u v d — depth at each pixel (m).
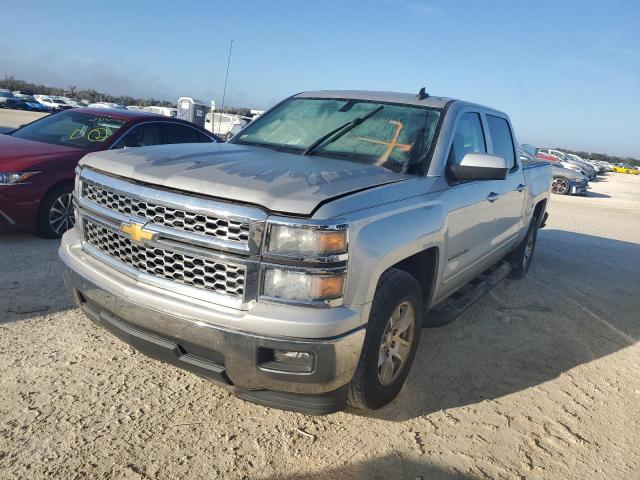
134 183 2.86
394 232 2.90
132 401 3.12
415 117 3.99
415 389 3.62
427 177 3.58
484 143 4.65
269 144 4.04
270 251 2.48
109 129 7.00
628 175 63.16
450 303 4.29
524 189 5.65
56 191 6.05
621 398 3.83
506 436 3.18
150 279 2.75
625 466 3.02
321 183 2.79
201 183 2.65
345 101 4.35
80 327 3.96
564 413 3.52
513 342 4.64
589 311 5.73
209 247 2.56
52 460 2.57
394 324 3.16
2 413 2.87
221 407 3.17
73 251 3.24
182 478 2.55
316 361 2.52
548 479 2.83
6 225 5.79
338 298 2.55
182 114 14.64
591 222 13.27
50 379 3.24
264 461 2.74
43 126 7.29
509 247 5.72
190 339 2.61
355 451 2.88
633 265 8.42
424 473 2.76
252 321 2.48
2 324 3.87
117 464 2.59
